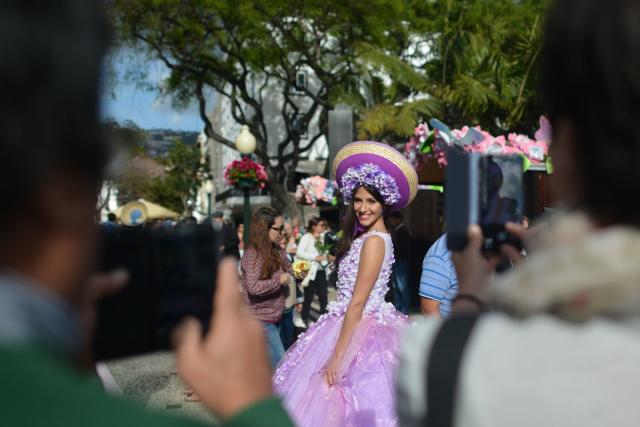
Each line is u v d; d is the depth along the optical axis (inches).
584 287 29.3
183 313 35.5
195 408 189.9
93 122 23.3
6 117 21.3
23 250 22.8
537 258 32.1
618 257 29.3
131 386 207.3
